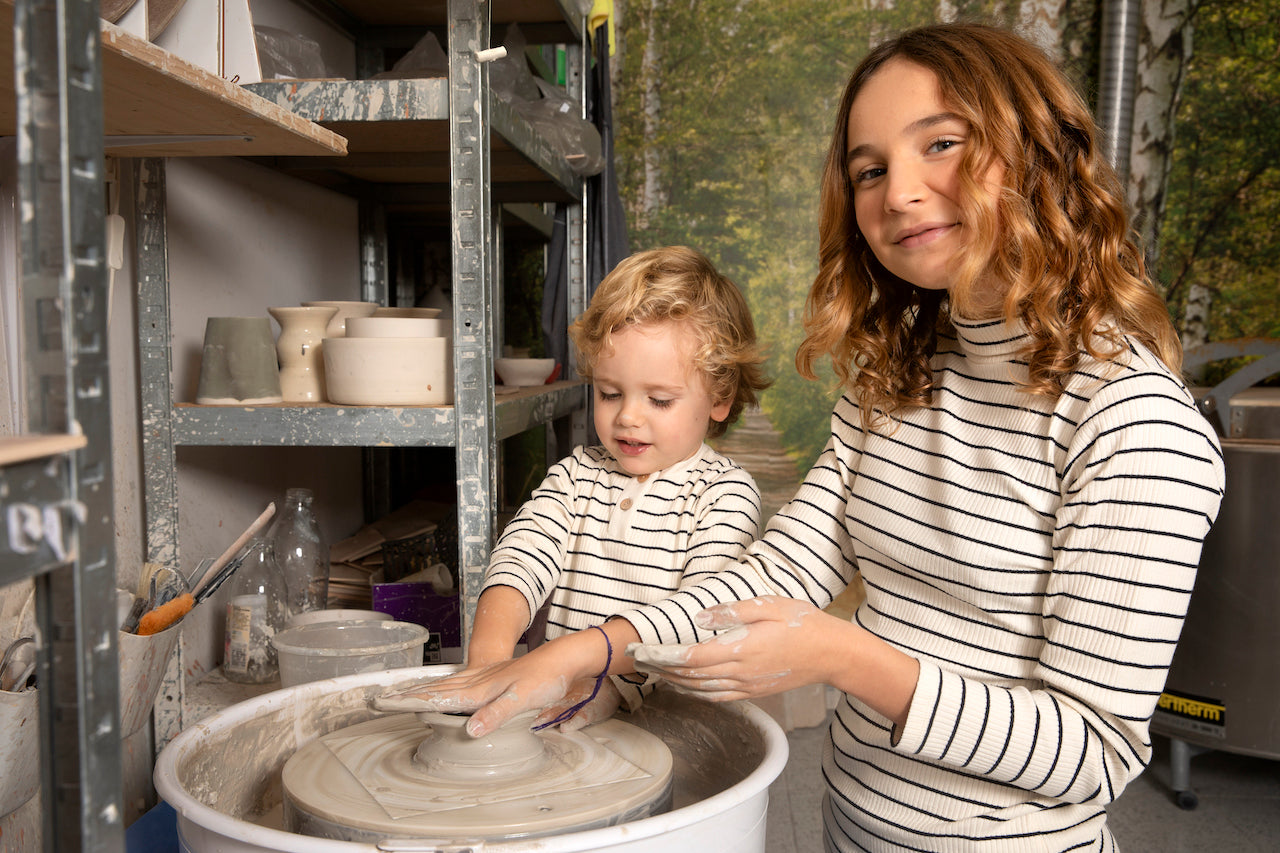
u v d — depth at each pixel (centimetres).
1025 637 72
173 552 126
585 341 106
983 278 75
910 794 76
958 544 75
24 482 37
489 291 123
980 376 78
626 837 60
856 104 76
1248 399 183
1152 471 64
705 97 290
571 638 78
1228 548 174
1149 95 272
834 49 285
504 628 91
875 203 76
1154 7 269
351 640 118
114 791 43
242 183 164
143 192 123
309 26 186
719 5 287
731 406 116
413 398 124
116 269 117
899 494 81
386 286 225
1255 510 170
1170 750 197
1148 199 275
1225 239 274
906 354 85
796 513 92
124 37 65
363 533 193
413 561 166
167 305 124
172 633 104
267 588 140
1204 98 271
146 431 125
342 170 186
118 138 98
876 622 83
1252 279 273
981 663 74
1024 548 72
